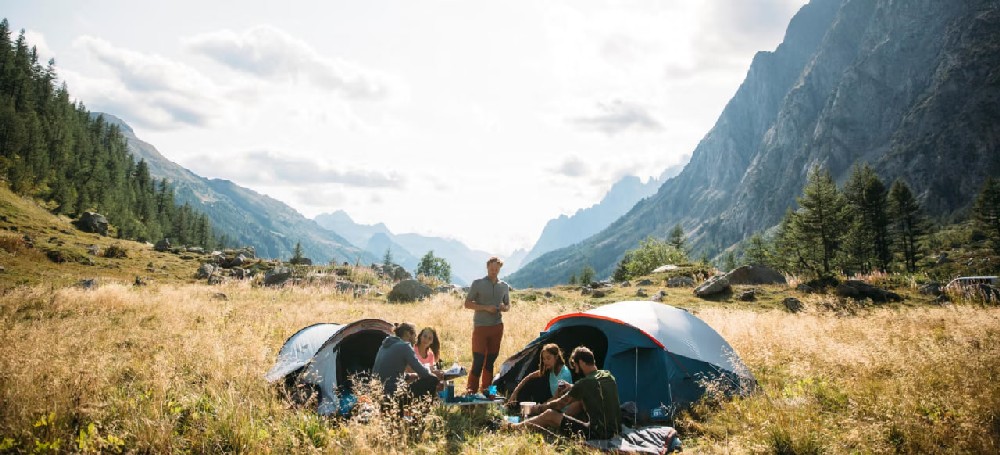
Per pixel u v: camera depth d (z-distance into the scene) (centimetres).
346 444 611
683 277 2914
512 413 847
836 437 614
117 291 1812
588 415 695
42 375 695
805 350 1062
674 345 891
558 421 699
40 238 3669
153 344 1098
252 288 2752
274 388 776
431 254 13075
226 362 881
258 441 600
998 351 951
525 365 998
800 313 1784
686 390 856
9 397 610
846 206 5600
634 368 882
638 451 629
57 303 1555
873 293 2183
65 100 15375
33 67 14512
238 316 1598
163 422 595
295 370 852
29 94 12744
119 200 12900
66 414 605
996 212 7412
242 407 670
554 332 1014
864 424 640
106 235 5275
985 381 754
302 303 2156
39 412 595
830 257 5588
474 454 609
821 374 903
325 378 795
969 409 647
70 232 4522
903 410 655
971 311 1529
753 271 2733
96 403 612
